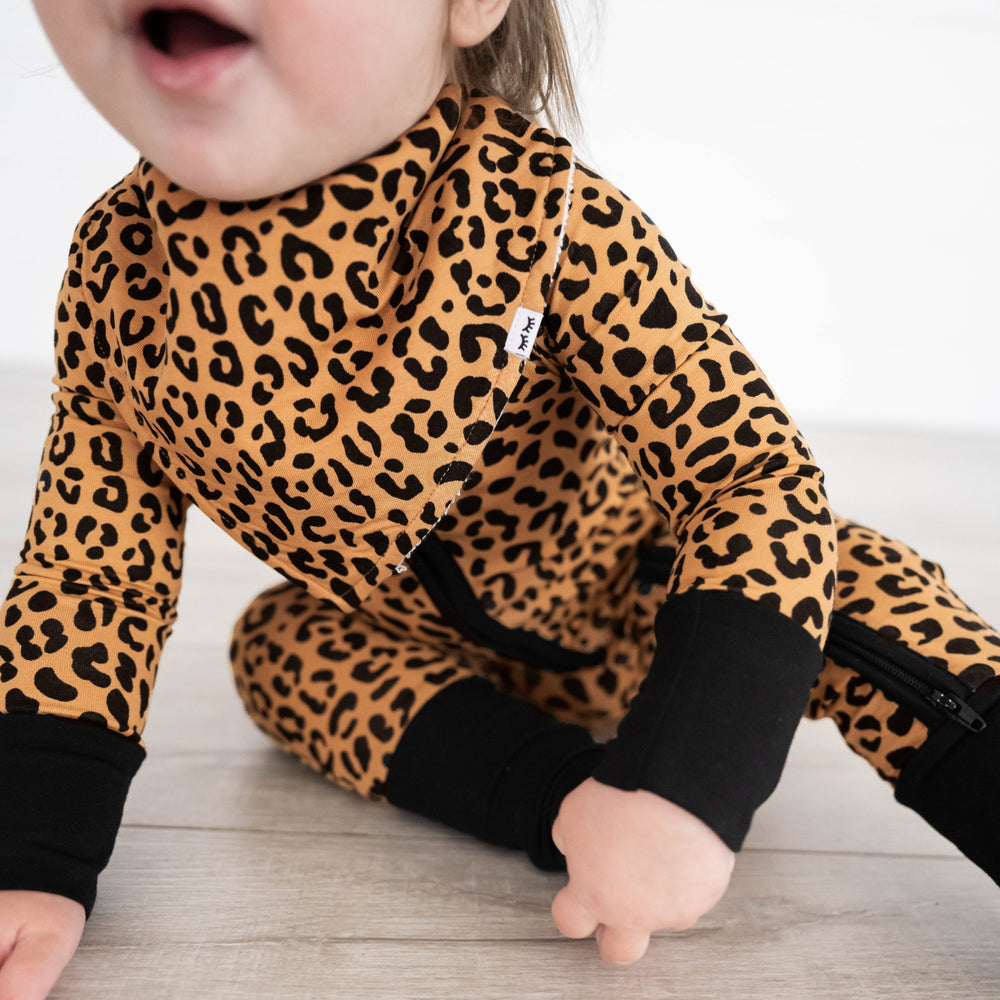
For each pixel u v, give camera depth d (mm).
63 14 542
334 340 608
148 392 647
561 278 648
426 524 653
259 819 795
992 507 1960
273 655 861
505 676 924
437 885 719
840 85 2641
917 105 2668
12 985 558
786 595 601
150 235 670
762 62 2629
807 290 2717
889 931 695
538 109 774
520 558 821
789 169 2674
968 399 2766
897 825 841
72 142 2480
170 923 659
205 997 595
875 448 2447
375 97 566
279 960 629
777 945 672
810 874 760
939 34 2639
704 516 645
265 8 516
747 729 570
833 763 952
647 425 658
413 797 779
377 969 625
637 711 589
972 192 2693
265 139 551
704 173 2664
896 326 2736
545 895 714
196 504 695
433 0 585
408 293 616
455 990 610
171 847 748
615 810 568
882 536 777
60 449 715
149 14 527
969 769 656
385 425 619
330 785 860
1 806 613
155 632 710
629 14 2578
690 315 663
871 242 2707
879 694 699
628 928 584
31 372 2510
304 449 620
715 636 586
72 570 689
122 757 660
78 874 616
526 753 742
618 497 863
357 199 591
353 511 642
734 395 654
